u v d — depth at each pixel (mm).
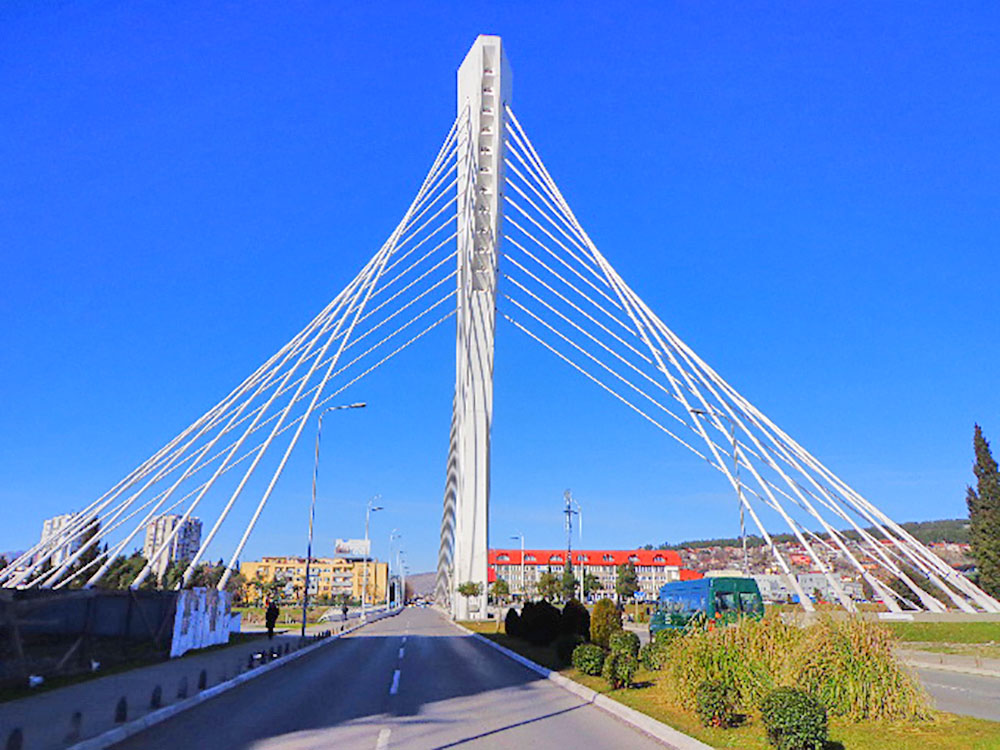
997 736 10508
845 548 38781
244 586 137625
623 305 45969
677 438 46312
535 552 141500
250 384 39500
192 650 27312
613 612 29547
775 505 39406
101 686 16359
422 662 24906
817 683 12328
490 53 61438
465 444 66500
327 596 161375
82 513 32688
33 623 16469
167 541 30438
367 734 11453
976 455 62688
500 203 63094
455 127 62031
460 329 67688
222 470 34156
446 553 104312
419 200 48281
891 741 10336
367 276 43312
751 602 28203
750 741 10461
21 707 13172
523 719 13102
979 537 60906
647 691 15594
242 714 13438
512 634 37125
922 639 33625
